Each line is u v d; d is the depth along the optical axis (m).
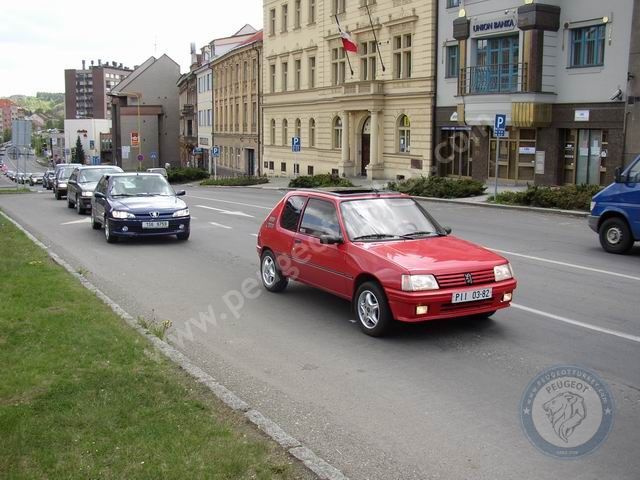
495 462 4.78
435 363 6.95
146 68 94.94
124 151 91.38
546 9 27.39
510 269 8.07
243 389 6.28
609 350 7.31
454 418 5.55
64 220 21.42
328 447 5.03
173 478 4.24
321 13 44.88
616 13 25.36
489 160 31.83
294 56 49.47
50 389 5.70
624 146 25.34
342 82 43.25
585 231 17.38
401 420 5.52
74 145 144.25
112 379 5.96
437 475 4.59
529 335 7.90
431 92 34.69
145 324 8.07
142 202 16.17
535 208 22.66
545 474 4.61
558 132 28.19
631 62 24.78
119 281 11.36
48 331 7.41
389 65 38.09
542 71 27.89
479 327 8.26
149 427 5.00
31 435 4.81
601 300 9.63
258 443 4.81
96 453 4.57
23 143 34.84
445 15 33.69
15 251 13.31
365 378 6.54
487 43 31.22
